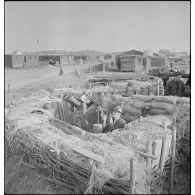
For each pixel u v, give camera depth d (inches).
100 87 422.9
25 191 260.8
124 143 301.3
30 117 373.4
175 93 414.0
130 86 426.3
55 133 333.1
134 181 231.8
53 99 406.9
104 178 241.4
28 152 311.1
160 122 351.6
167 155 297.0
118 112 407.8
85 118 415.8
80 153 262.5
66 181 268.1
